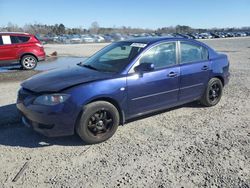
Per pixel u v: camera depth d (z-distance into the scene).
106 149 4.43
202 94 6.28
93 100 4.54
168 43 5.59
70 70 5.26
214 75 6.37
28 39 13.44
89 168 3.87
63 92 4.32
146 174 3.71
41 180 3.59
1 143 4.63
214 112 6.16
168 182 3.52
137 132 5.07
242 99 7.20
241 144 4.56
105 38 56.69
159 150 4.37
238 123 5.51
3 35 12.89
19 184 3.51
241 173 3.70
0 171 3.80
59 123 4.32
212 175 3.66
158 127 5.30
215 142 4.64
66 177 3.65
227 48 27.47
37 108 4.33
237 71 11.66
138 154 4.25
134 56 5.10
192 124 5.45
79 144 4.61
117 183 3.51
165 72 5.37
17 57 13.12
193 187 3.42
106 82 4.62
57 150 4.40
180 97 5.77
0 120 5.61
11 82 9.66
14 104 6.70
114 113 4.72
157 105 5.38
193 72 5.88
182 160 4.05
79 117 4.41
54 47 31.56
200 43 6.24
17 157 4.18
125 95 4.84
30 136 4.90
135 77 4.93
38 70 13.05
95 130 4.57
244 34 85.56
